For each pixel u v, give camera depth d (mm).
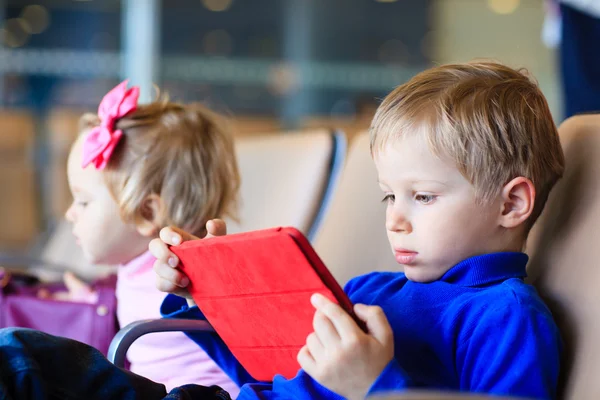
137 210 1519
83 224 1555
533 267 1222
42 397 954
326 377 933
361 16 5715
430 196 1074
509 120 1087
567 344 1066
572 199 1200
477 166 1057
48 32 5359
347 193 1824
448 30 5781
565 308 1107
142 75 5492
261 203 2014
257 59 5625
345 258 1733
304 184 1942
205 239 1081
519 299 1032
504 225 1086
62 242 2555
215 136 1620
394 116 1095
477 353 1026
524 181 1079
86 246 1557
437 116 1065
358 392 931
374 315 945
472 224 1074
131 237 1546
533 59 5484
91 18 5418
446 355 1071
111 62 5461
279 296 1027
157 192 1533
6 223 5023
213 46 5566
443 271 1113
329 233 1804
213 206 1576
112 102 1567
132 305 1553
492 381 993
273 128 5621
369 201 1767
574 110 2275
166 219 1528
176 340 1455
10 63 5320
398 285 1236
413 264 1109
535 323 1013
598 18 2203
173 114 1601
